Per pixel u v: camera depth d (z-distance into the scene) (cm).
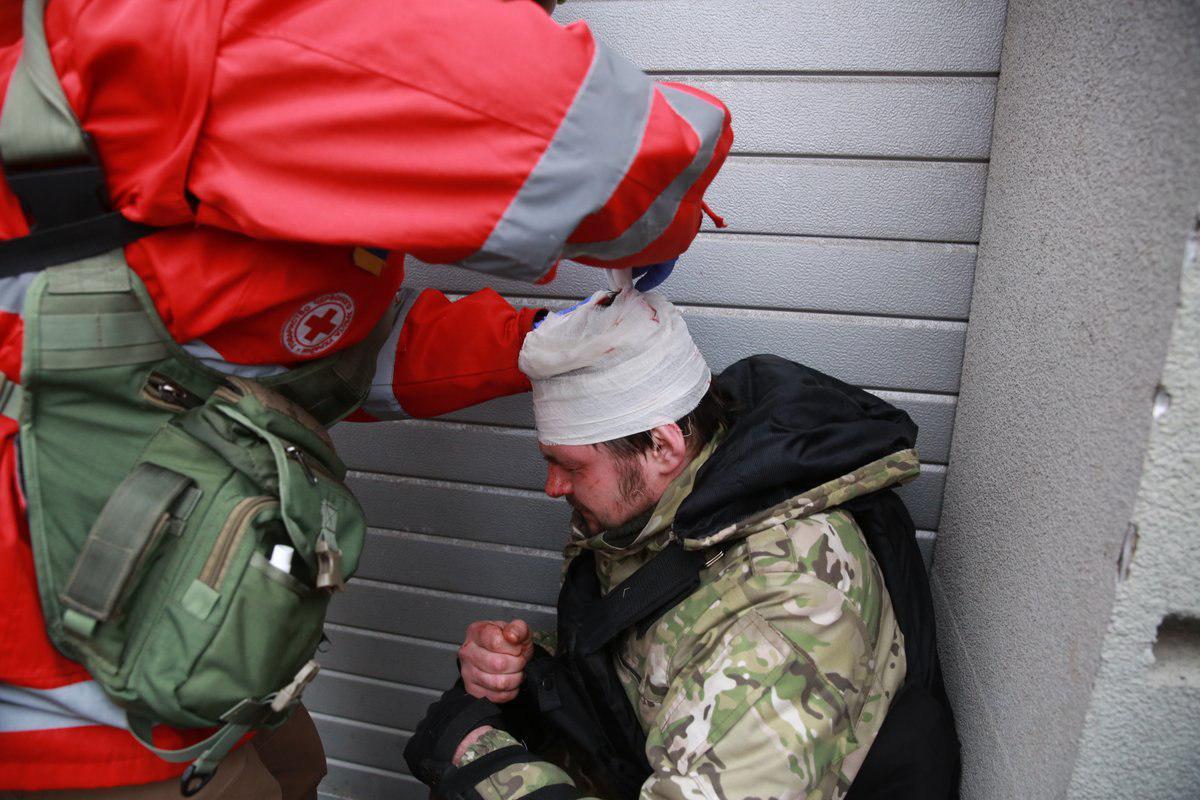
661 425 116
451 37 78
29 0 80
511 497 174
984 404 128
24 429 84
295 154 79
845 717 103
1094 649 79
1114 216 80
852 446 117
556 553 176
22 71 80
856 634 106
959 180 140
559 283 159
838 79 140
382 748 202
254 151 80
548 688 135
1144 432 71
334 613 193
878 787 106
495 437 171
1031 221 110
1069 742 83
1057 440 94
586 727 131
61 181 81
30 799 96
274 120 79
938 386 150
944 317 147
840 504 118
